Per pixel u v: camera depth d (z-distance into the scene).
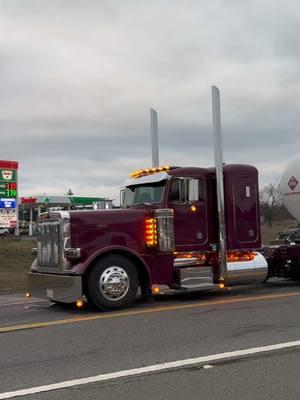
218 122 12.35
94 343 7.63
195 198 11.95
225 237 12.05
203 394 5.36
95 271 10.45
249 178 12.44
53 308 11.23
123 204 12.64
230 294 12.59
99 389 5.58
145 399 5.27
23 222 69.06
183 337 7.84
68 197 62.81
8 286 15.87
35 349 7.36
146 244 11.18
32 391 5.55
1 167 38.47
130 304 10.77
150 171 12.15
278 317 9.26
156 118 15.36
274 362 6.43
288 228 15.84
